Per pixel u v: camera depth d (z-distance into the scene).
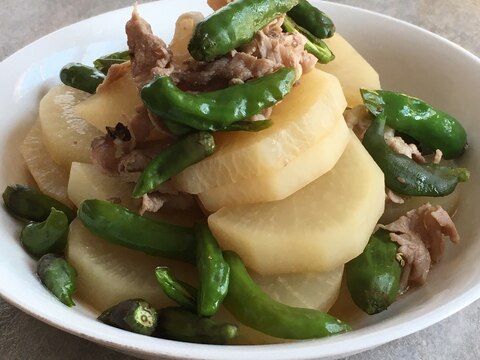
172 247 0.21
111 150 0.23
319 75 0.23
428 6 0.43
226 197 0.21
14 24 0.41
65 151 0.25
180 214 0.23
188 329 0.19
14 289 0.19
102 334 0.17
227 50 0.21
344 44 0.28
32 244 0.22
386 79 0.30
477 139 0.26
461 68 0.28
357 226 0.21
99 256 0.22
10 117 0.27
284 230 0.20
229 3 0.22
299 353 0.17
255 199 0.21
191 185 0.21
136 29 0.22
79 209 0.22
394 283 0.21
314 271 0.21
